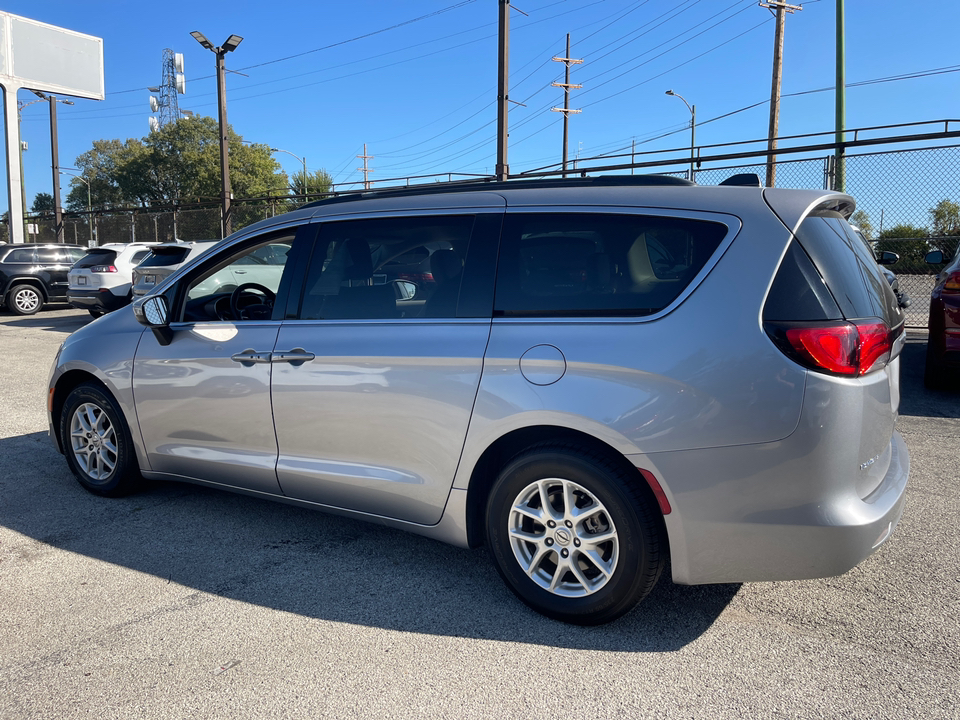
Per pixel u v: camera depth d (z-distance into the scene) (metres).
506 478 2.82
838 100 18.84
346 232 3.35
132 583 3.16
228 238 3.78
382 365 3.06
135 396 3.95
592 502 2.69
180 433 3.81
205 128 75.81
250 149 76.75
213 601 2.99
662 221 2.67
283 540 3.64
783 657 2.54
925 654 2.55
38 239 33.00
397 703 2.30
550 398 2.65
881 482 2.71
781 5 19.61
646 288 2.62
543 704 2.29
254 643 2.66
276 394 3.39
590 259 2.75
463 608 2.93
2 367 9.09
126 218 27.03
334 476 3.24
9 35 26.34
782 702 2.29
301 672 2.48
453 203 3.12
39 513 4.00
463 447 2.88
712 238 2.57
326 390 3.23
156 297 3.70
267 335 3.46
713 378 2.43
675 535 2.54
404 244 3.15
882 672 2.44
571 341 2.66
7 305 16.75
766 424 2.38
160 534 3.71
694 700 2.30
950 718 2.19
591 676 2.44
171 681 2.42
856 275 2.69
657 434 2.49
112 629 2.76
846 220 3.00
